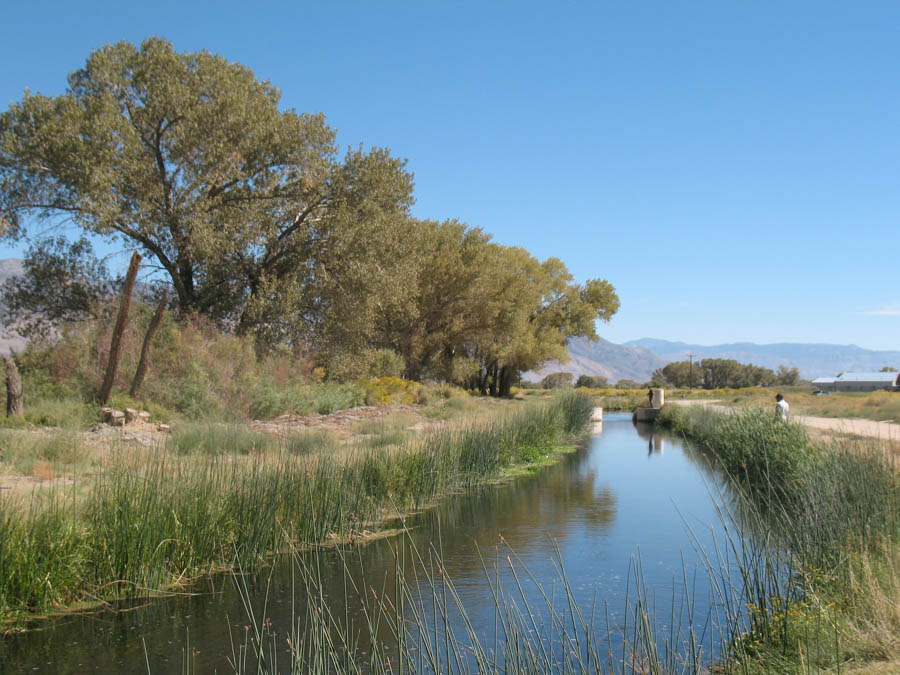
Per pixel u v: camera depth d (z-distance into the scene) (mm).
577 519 9852
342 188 27781
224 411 17016
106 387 15797
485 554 7969
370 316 29281
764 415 14023
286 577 7086
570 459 17250
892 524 6281
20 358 17703
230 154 24797
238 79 27109
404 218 30531
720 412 21703
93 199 22141
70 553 6324
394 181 28875
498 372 53250
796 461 10734
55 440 10812
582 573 7203
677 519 9781
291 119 27078
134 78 24641
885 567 5266
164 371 18016
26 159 21984
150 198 24125
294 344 26984
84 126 22234
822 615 4719
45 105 22406
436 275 38344
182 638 5496
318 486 9000
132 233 24312
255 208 26062
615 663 4844
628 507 10703
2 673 4883
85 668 4934
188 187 25172
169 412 16281
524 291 43719
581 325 53094
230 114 24609
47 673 4875
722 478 13414
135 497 7094
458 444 13391
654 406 34594
